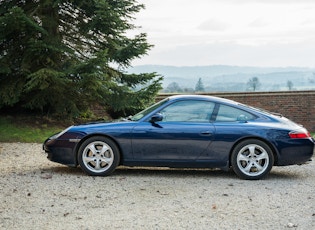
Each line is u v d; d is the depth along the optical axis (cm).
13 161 1065
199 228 542
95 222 564
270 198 700
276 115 920
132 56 1772
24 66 1628
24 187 762
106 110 2145
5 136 1543
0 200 672
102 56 1608
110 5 1672
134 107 1830
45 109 1869
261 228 543
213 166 863
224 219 580
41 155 1177
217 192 741
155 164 866
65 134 878
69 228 539
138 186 780
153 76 1870
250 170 859
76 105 1827
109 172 866
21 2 1775
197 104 880
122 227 544
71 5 1711
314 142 877
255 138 858
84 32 1748
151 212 612
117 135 862
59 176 864
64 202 665
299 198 702
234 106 880
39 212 609
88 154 874
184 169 973
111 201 673
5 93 1647
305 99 2412
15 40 1680
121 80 1880
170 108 880
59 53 1684
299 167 1022
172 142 857
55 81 1597
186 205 651
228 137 852
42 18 1697
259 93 2408
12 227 541
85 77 1580
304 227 548
